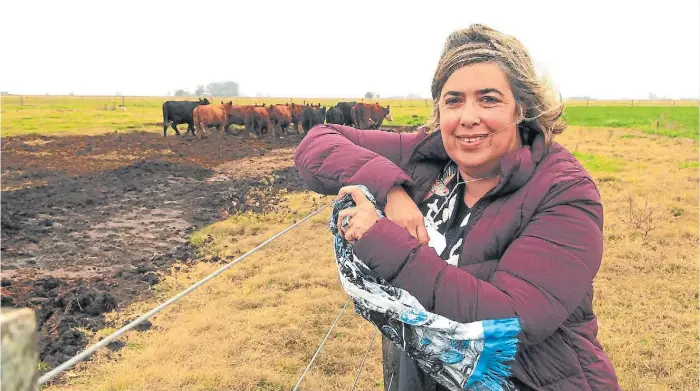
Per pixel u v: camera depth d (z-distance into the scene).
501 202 1.30
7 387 0.52
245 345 4.91
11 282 6.80
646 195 10.95
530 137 1.41
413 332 1.15
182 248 8.31
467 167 1.36
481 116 1.28
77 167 16.38
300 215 10.03
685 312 5.73
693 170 13.84
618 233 8.20
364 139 1.69
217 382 4.27
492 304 1.10
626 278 6.63
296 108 30.27
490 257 1.29
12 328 0.52
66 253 8.11
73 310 5.89
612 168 14.38
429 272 1.13
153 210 10.93
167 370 4.37
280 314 5.60
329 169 1.47
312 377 4.40
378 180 1.34
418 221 1.34
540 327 1.12
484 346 1.09
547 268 1.15
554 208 1.22
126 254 8.09
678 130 27.86
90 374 4.45
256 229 9.24
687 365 4.63
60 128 29.47
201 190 12.95
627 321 5.52
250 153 20.30
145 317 1.19
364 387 4.28
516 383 1.24
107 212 10.67
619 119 39.09
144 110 51.88
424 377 1.44
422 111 52.66
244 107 28.16
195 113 25.62
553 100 1.35
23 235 8.93
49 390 4.12
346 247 1.24
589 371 1.28
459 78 1.30
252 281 6.55
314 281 6.55
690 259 7.19
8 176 14.80
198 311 5.76
